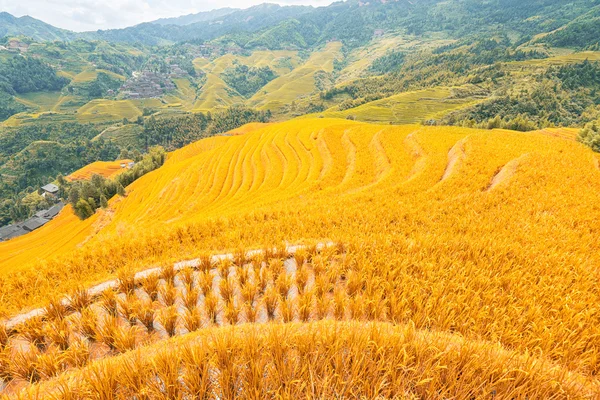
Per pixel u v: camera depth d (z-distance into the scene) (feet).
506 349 18.92
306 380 13.38
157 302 25.62
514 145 102.37
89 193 278.26
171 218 164.55
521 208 55.16
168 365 14.20
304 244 36.42
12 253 229.25
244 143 244.42
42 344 21.48
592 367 19.08
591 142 116.26
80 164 622.13
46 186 506.07
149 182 267.59
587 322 22.80
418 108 602.85
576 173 73.05
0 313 24.38
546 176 70.28
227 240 40.55
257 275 27.73
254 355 14.69
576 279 29.43
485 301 24.58
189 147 401.49
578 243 40.45
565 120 456.04
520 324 21.86
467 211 53.88
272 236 41.86
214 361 14.42
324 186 119.96
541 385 14.08
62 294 26.68
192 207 172.24
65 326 21.57
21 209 426.51
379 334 16.29
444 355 15.01
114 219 212.23
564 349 20.30
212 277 28.22
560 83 561.43
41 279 32.37
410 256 31.42
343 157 153.99
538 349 19.81
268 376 13.91
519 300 24.94
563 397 14.14
